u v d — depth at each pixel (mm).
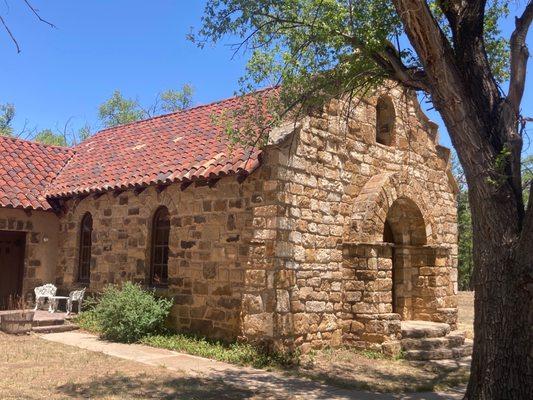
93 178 14969
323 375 9711
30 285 15570
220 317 11297
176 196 12539
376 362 11109
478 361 6746
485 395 6562
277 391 8422
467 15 7500
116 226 14078
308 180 11508
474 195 6961
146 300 11984
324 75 9203
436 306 14094
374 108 13742
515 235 6680
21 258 15852
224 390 8266
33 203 15297
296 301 10945
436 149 15898
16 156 17031
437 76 7227
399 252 14562
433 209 15328
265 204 10805
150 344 11578
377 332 11734
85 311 14414
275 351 10297
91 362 9805
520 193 6992
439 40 7172
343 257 12305
